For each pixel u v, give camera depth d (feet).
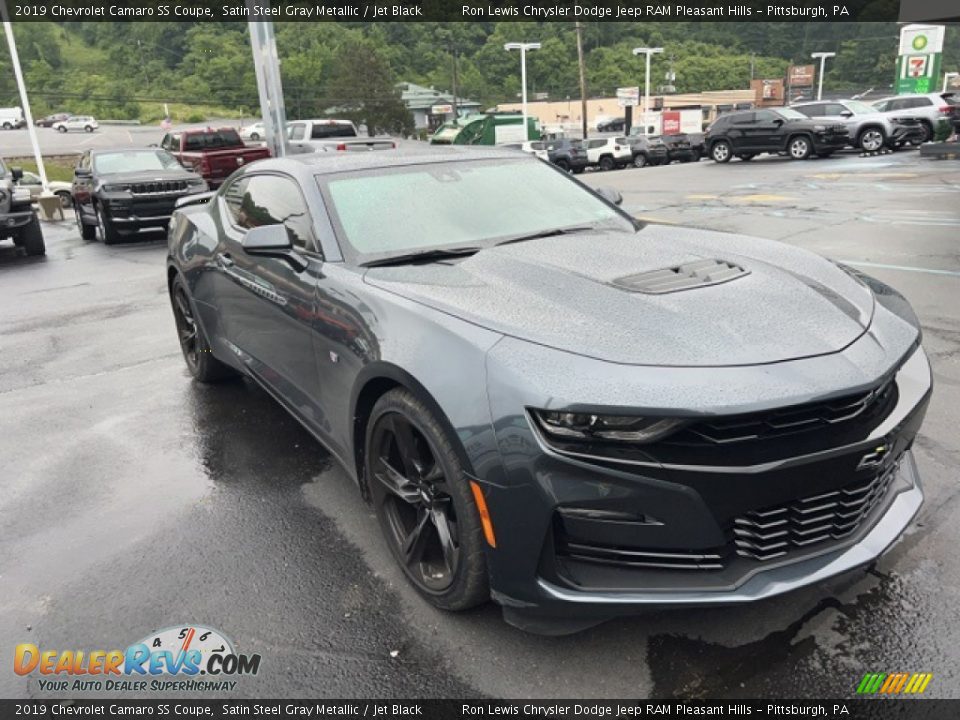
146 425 15.19
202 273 15.19
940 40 118.93
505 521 7.43
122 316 24.80
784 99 311.68
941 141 76.74
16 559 10.52
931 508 10.48
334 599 9.30
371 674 8.03
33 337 22.56
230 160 58.75
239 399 16.40
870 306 9.01
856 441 7.41
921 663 7.78
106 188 42.65
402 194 11.76
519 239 11.19
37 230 40.45
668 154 121.08
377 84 268.00
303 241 11.37
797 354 7.55
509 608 7.91
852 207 40.78
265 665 8.24
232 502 11.87
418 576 9.08
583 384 7.13
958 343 17.31
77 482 12.81
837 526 7.86
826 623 8.39
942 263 25.73
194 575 9.95
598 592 7.39
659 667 7.91
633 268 9.60
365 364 9.07
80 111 296.71
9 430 15.28
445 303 8.66
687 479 7.00
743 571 7.46
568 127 277.23
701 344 7.57
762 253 10.68
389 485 9.30
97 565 10.29
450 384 7.76
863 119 80.79
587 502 7.11
